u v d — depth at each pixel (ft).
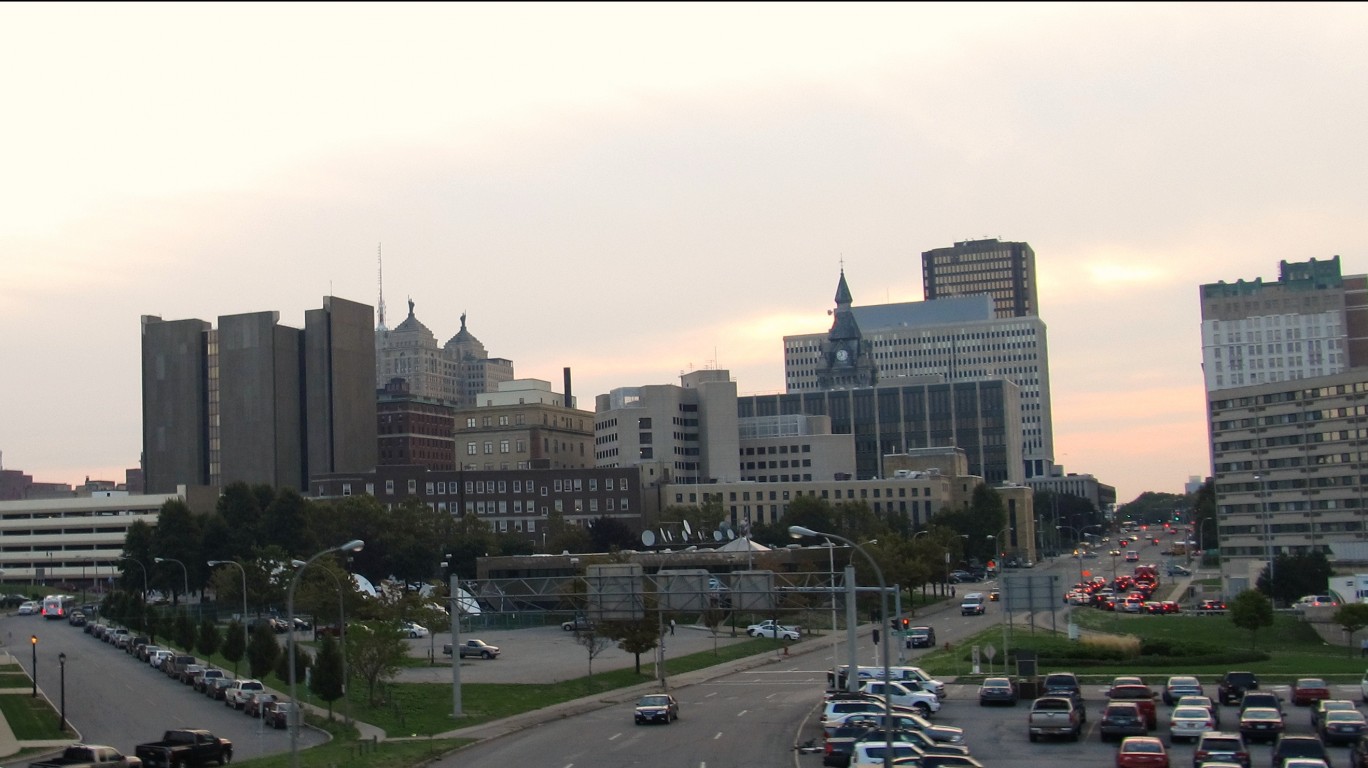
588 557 606.55
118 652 517.55
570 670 412.98
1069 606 628.69
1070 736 241.35
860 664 402.11
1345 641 465.06
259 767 228.02
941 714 284.41
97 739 293.84
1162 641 400.47
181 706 351.67
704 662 435.94
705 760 228.22
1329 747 229.04
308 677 341.00
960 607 644.69
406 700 334.44
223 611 629.92
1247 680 292.61
